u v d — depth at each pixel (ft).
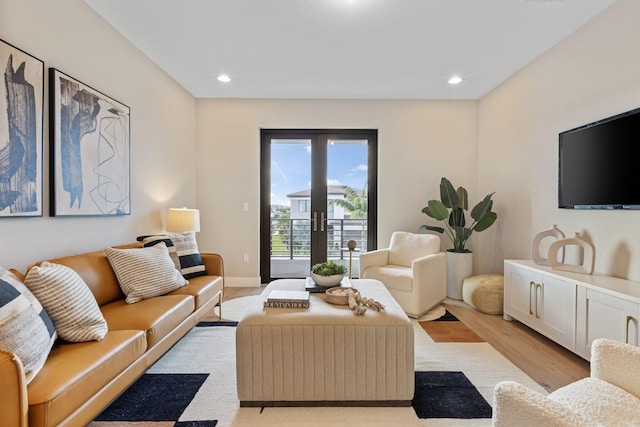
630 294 5.76
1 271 4.34
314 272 7.34
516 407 2.78
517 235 10.96
